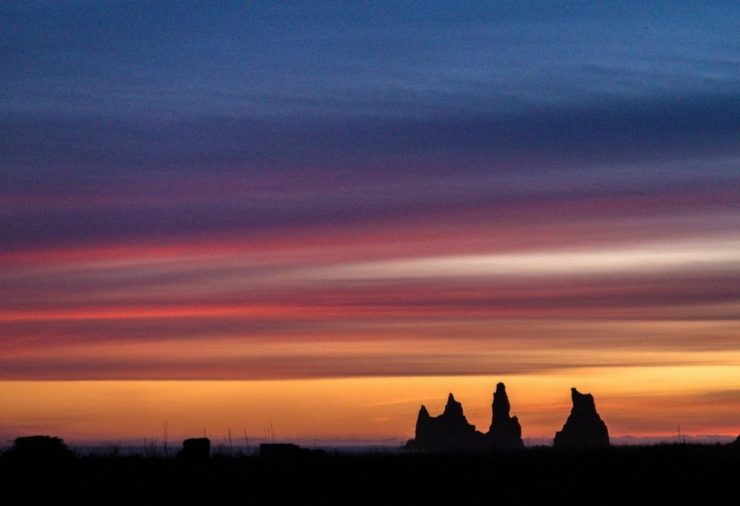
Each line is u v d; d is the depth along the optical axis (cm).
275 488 6450
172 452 8212
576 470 7000
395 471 6862
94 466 6875
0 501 6081
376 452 8606
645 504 6225
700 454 7706
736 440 8475
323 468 6956
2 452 6994
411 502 6228
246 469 6875
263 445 7944
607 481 6725
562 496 6378
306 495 6334
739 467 7056
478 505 6197
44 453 6962
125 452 8081
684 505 6194
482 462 7288
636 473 6906
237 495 6294
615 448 8281
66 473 6681
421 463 7212
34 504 6050
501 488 6544
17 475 6606
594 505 6200
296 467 6962
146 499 6184
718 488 6531
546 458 7481
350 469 6919
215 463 7075
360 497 6319
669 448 8150
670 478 6769
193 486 6450
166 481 6531
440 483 6638
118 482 6500
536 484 6619
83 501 6119
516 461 7325
